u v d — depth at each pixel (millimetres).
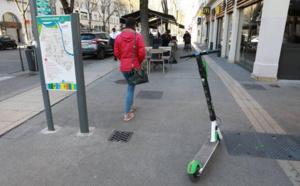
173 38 21188
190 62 11594
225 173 2580
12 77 8195
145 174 2588
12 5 34906
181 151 3061
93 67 10133
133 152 3047
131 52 3877
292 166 2703
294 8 6637
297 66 7090
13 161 2850
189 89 6125
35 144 3270
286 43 6945
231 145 3186
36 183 2443
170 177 2533
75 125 3914
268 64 6945
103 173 2611
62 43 3195
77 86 3355
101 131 3678
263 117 4176
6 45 21281
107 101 5207
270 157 2889
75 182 2461
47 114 3613
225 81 7039
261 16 7699
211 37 21188
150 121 4051
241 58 10258
